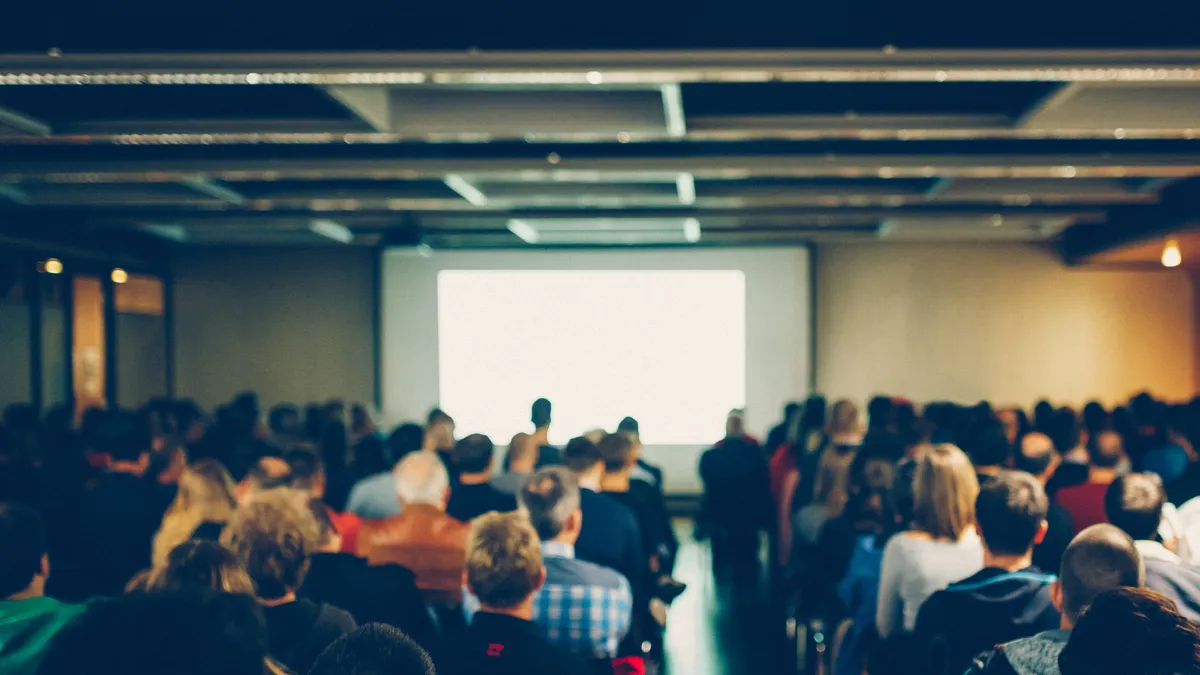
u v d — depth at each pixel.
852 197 8.88
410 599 3.04
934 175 7.60
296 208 10.26
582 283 12.35
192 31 4.55
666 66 4.46
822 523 4.79
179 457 4.67
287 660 2.26
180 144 7.36
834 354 12.44
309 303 12.68
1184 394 12.12
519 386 12.35
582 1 4.49
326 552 3.06
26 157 7.33
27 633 2.08
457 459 4.39
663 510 5.52
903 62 4.42
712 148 7.29
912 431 5.97
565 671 2.16
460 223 10.70
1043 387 12.27
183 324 12.71
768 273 12.26
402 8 4.53
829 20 4.53
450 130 5.99
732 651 6.28
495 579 2.21
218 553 2.11
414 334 12.45
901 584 3.04
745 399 12.25
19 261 9.58
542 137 6.07
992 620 2.44
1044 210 10.18
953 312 12.35
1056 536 4.04
